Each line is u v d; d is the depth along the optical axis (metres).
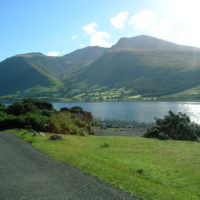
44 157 13.44
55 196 7.60
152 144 21.23
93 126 51.16
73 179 9.35
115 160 13.37
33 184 8.79
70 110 52.97
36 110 37.56
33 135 21.75
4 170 10.77
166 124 31.23
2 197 7.60
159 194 7.95
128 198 7.46
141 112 98.94
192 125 32.16
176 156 15.52
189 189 9.03
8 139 20.70
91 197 7.50
